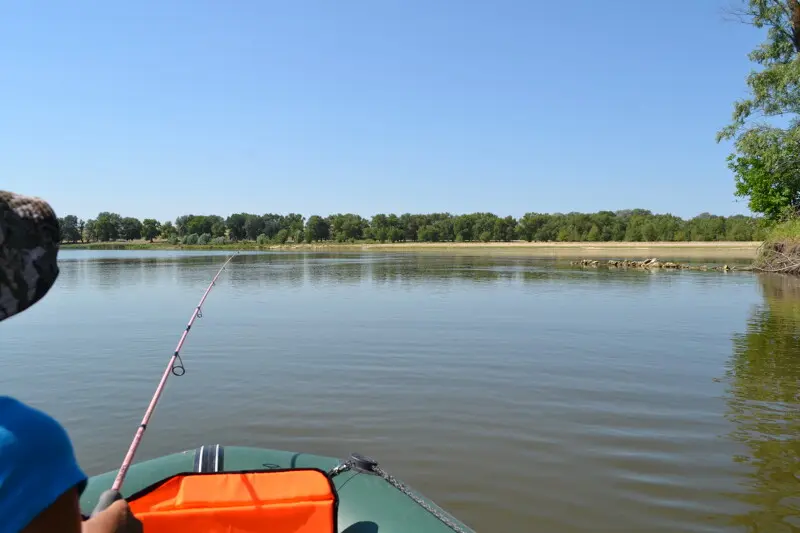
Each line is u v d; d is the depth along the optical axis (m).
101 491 3.33
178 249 103.31
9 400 1.12
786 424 6.56
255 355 10.12
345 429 6.54
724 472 5.39
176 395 7.80
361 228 132.25
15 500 1.04
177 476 2.78
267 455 3.75
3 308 1.11
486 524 4.58
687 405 7.27
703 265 37.97
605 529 4.50
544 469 5.50
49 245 1.15
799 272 28.42
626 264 38.44
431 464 5.63
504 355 10.05
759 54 26.06
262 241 122.50
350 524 3.11
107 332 12.55
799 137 25.27
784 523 4.55
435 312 15.29
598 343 11.06
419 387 8.12
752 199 30.17
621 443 6.08
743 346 10.73
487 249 89.44
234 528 2.65
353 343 11.11
